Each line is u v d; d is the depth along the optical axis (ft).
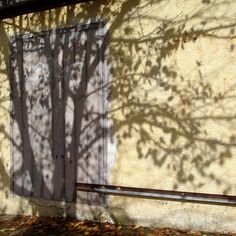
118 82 18.92
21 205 21.70
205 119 17.11
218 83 16.90
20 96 21.77
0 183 22.36
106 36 19.24
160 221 18.07
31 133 21.40
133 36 18.61
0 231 19.33
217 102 16.92
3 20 22.34
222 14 16.85
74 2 20.08
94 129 19.48
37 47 21.27
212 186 16.98
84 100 19.79
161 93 17.98
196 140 17.28
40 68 21.15
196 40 17.29
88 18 19.74
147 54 18.29
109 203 19.20
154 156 18.10
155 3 18.15
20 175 21.76
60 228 19.21
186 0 17.51
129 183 18.62
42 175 21.03
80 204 19.90
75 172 19.99
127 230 18.16
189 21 17.43
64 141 20.35
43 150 21.01
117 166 18.92
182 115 17.54
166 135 17.85
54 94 20.68
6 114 22.22
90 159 19.58
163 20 17.95
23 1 20.77
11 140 22.04
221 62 16.85
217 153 16.90
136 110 18.49
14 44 21.97
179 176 17.60
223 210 16.92
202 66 17.17
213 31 16.98
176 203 17.78
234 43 16.65
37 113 21.22
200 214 17.33
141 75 18.40
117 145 18.92
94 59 19.53
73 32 20.15
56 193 20.57
